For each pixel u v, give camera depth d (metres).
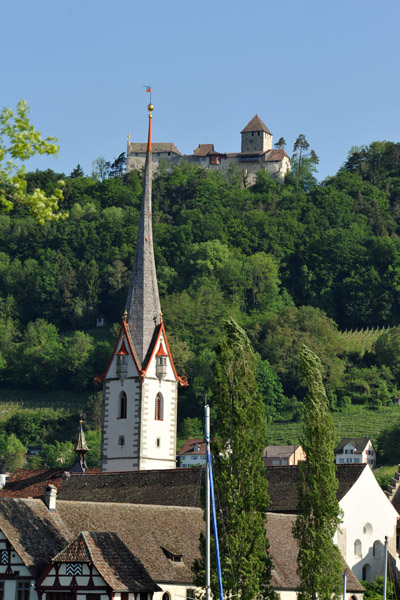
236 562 173.25
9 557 180.00
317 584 181.62
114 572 177.50
